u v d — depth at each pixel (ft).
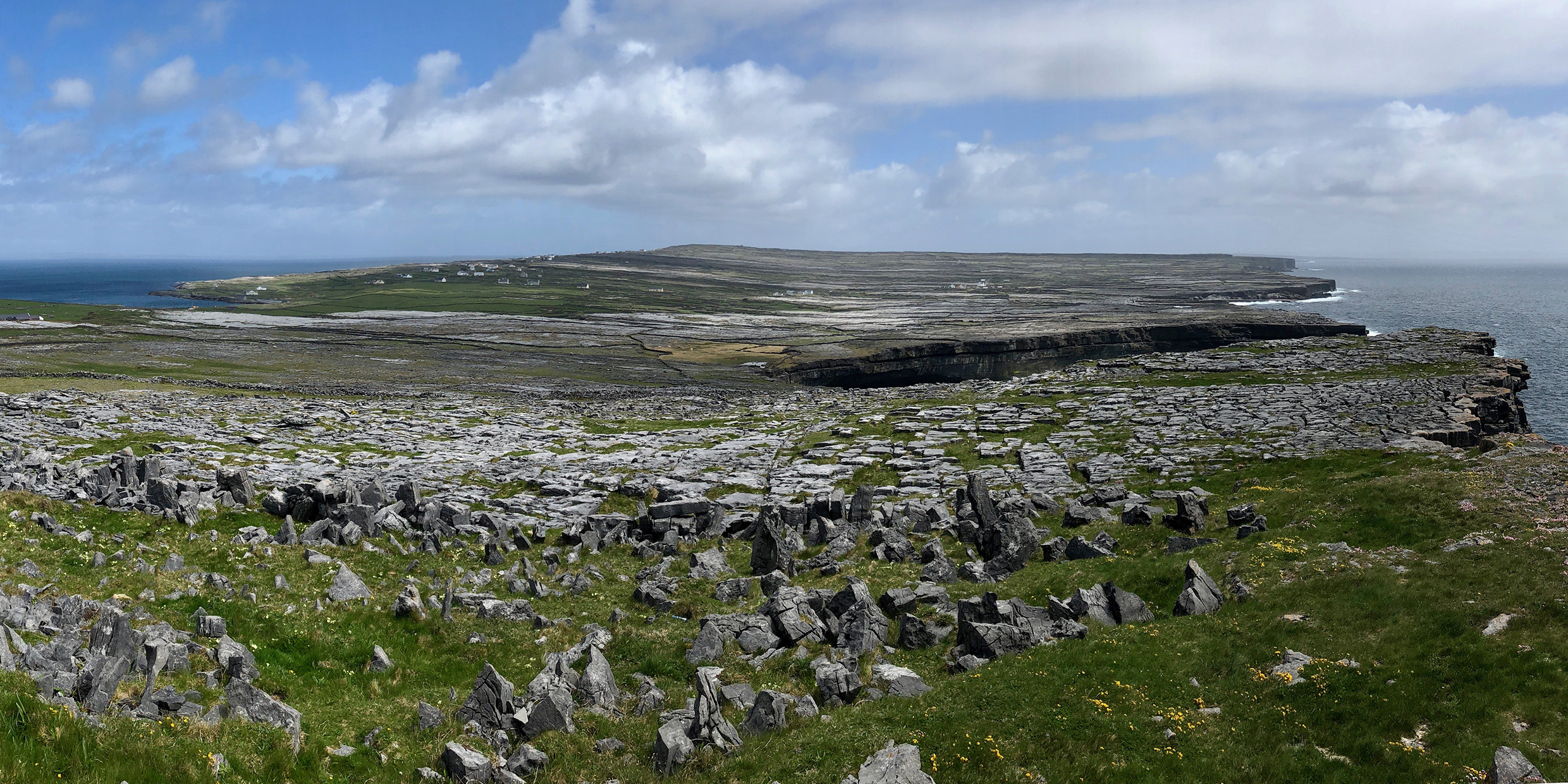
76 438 248.93
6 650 71.10
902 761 79.82
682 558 164.76
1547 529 118.93
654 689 102.06
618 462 280.92
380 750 80.84
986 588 134.41
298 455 260.62
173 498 154.92
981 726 89.56
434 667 105.50
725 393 552.41
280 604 111.55
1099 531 167.53
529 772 82.02
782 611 120.57
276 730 74.79
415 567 142.92
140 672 79.87
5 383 379.14
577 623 125.70
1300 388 347.56
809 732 89.97
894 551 158.40
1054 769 82.89
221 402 362.94
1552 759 76.18
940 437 302.04
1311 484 189.98
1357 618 104.58
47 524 125.49
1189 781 80.84
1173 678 98.89
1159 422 297.74
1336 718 88.28
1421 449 215.51
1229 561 127.95
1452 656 93.30
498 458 284.00
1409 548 125.08
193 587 109.19
